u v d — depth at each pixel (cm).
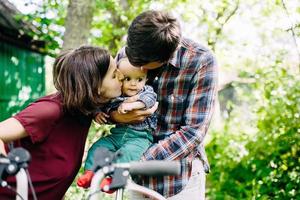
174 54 273
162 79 279
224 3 789
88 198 200
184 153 271
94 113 262
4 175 194
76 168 254
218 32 817
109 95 260
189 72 275
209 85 272
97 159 196
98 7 702
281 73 656
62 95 248
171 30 245
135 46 246
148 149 272
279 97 646
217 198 686
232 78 831
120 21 854
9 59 940
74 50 256
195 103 273
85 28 654
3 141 230
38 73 1113
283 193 609
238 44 802
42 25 850
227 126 755
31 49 1038
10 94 949
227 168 707
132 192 294
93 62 251
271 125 655
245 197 671
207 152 744
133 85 273
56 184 246
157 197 234
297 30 602
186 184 287
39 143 241
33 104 243
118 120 279
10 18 856
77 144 252
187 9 831
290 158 626
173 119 284
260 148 668
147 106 271
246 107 761
